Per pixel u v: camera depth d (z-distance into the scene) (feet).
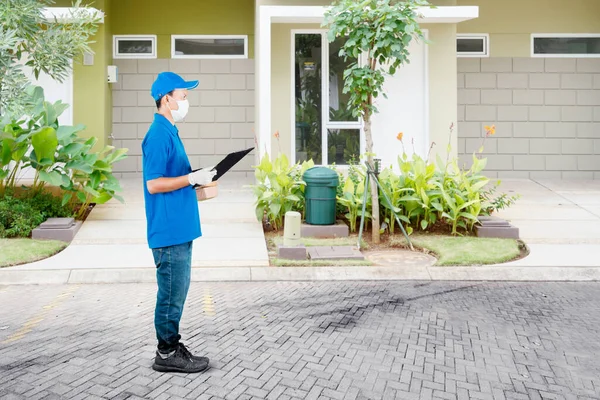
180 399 10.91
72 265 22.17
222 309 17.29
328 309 17.38
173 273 11.89
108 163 30.63
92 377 11.92
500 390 11.61
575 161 46.16
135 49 45.42
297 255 23.56
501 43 45.93
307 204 28.78
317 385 11.69
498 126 46.03
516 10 45.85
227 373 12.23
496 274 22.16
